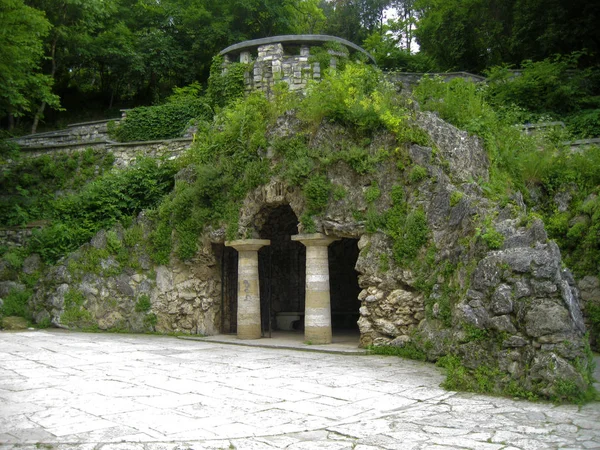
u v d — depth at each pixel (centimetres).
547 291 838
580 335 827
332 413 723
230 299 1659
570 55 2783
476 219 1061
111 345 1355
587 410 737
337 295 1902
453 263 1093
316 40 2058
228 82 2144
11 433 625
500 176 1327
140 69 3219
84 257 1756
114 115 3331
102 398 797
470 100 1412
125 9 3403
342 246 1916
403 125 1250
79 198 1959
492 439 605
